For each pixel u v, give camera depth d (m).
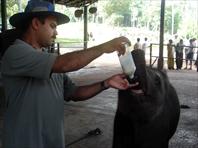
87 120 7.10
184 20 58.31
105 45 2.24
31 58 2.17
